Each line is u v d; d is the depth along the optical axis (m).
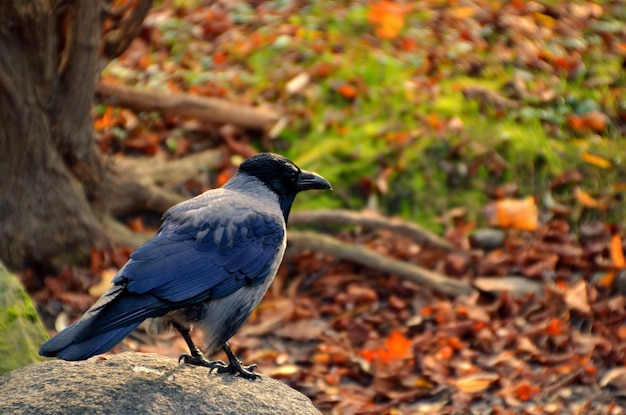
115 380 7.37
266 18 19.05
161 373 7.57
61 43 12.98
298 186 9.05
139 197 14.41
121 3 16.12
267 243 8.31
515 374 12.01
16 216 12.80
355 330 12.98
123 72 17.64
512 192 15.45
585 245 14.74
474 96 16.70
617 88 17.81
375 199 15.15
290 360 12.35
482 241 14.66
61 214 13.11
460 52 17.75
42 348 6.58
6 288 9.22
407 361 12.22
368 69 17.20
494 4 19.19
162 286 7.50
